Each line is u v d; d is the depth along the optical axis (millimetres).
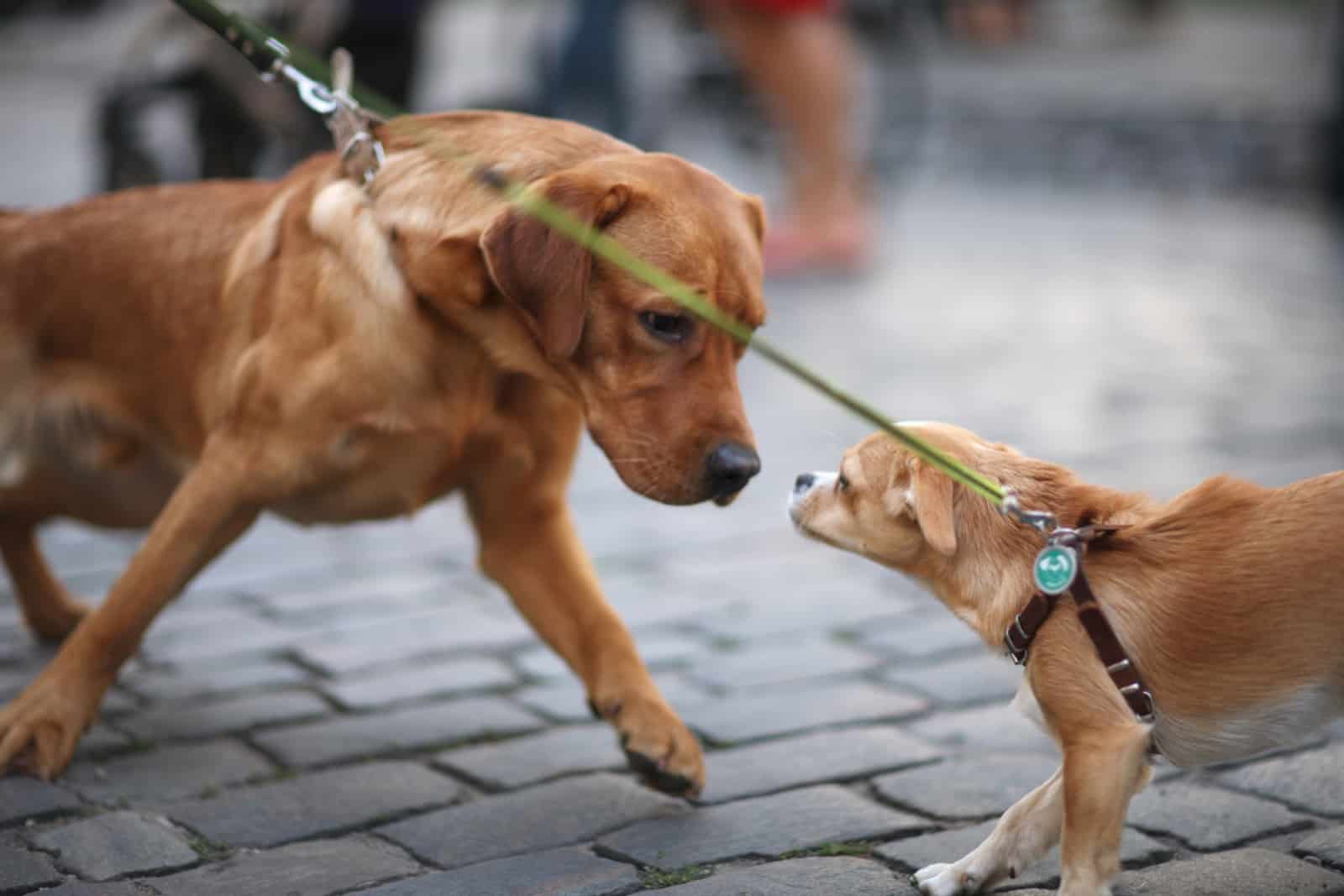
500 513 5473
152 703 5926
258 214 5508
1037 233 18234
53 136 22094
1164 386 10953
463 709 5898
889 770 5250
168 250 5617
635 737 5016
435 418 5066
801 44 15250
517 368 4961
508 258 4605
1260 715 4070
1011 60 29844
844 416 10172
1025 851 4262
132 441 5840
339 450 5074
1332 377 11172
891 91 21516
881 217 19062
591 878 4469
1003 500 4227
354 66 11914
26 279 5785
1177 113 21531
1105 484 8578
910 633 6672
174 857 4605
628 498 8891
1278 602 4039
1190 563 4141
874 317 13477
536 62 18422
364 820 4891
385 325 4938
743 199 4961
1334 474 4211
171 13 12219
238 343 5301
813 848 4652
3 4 34688
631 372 4703
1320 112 20266
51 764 5113
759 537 8109
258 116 12055
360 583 7441
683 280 4625
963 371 11375
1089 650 4062
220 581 7453
